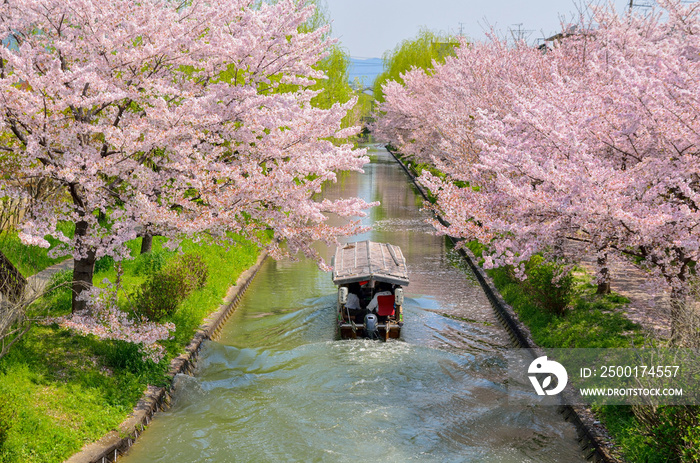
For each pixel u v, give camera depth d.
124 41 10.67
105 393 10.12
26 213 11.45
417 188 47.78
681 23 15.91
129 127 10.01
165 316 14.26
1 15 10.45
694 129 10.12
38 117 9.64
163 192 11.17
